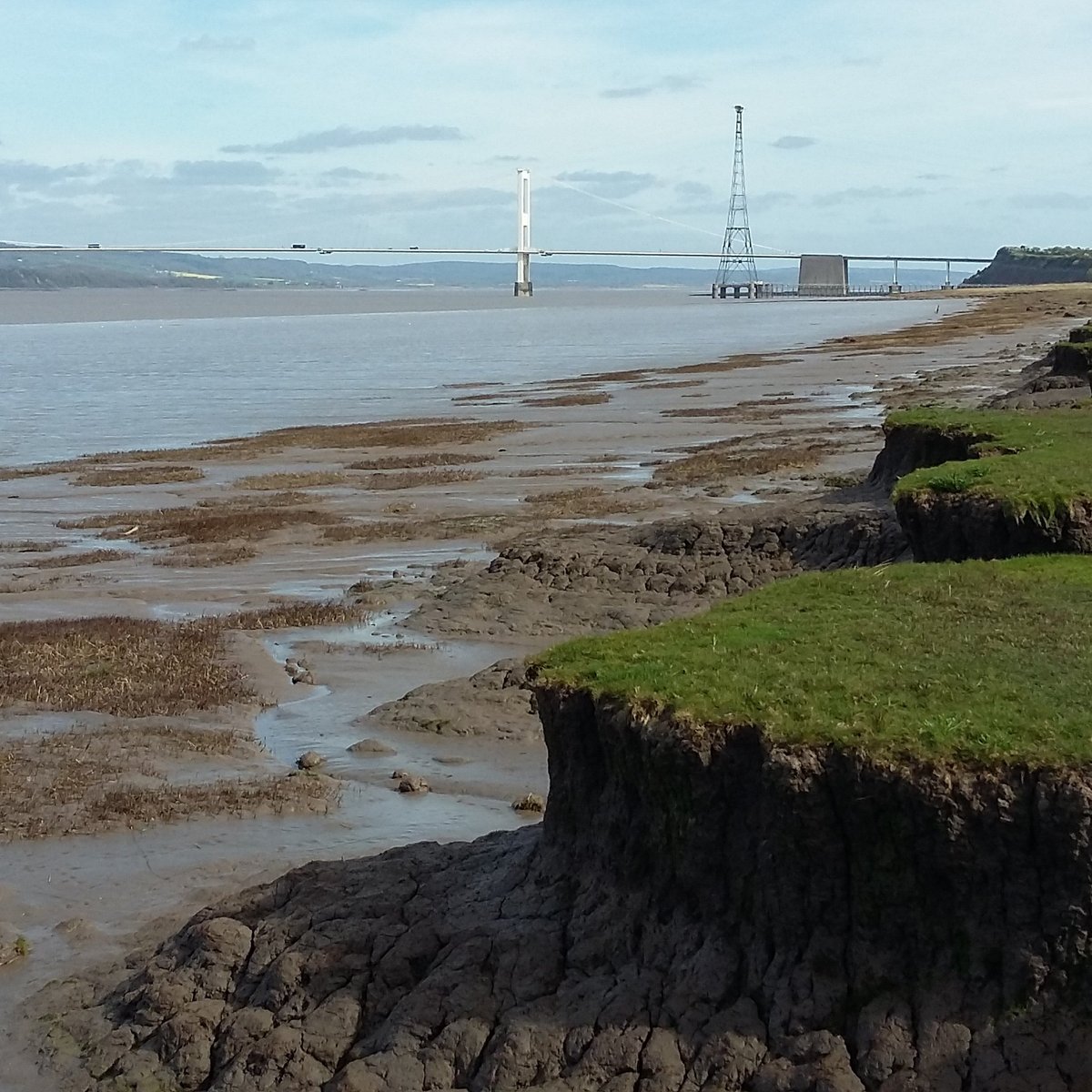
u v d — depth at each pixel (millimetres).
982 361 66250
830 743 7738
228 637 19734
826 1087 7148
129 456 43188
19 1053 8922
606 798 8711
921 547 17391
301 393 66938
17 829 12906
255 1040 8273
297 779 14047
